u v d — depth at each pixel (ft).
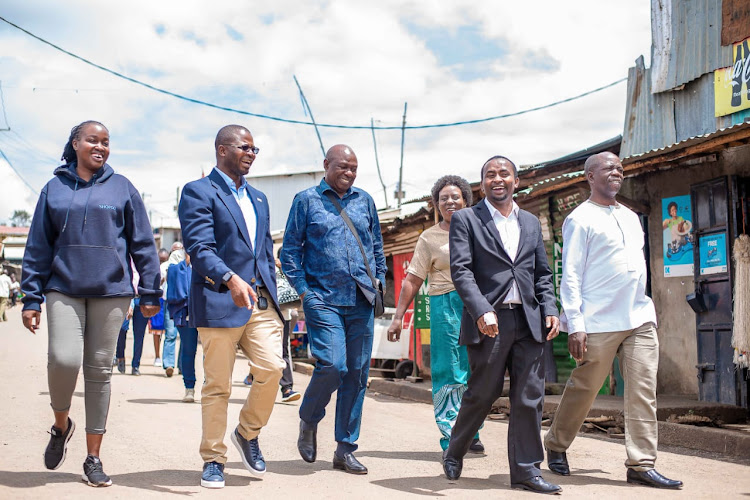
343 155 17.42
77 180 14.67
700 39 34.09
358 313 17.11
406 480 16.06
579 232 16.55
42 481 14.52
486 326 14.83
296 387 36.09
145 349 59.11
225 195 15.57
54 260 14.30
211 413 14.88
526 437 15.21
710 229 28.76
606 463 18.43
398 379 40.22
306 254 17.34
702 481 16.29
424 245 19.22
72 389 14.48
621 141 39.50
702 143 24.85
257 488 14.79
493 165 15.99
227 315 14.85
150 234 15.40
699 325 29.25
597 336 16.20
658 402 27.78
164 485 14.71
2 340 58.65
